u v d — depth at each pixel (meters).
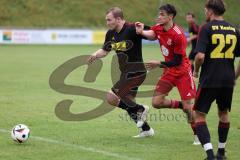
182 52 23.20
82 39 122.19
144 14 134.75
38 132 26.25
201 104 19.97
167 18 23.11
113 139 24.83
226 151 22.41
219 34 19.58
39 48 105.81
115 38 25.55
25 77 54.22
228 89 20.08
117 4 138.00
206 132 19.77
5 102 36.84
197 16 127.19
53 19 132.00
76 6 136.62
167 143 24.08
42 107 34.69
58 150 22.23
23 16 131.75
